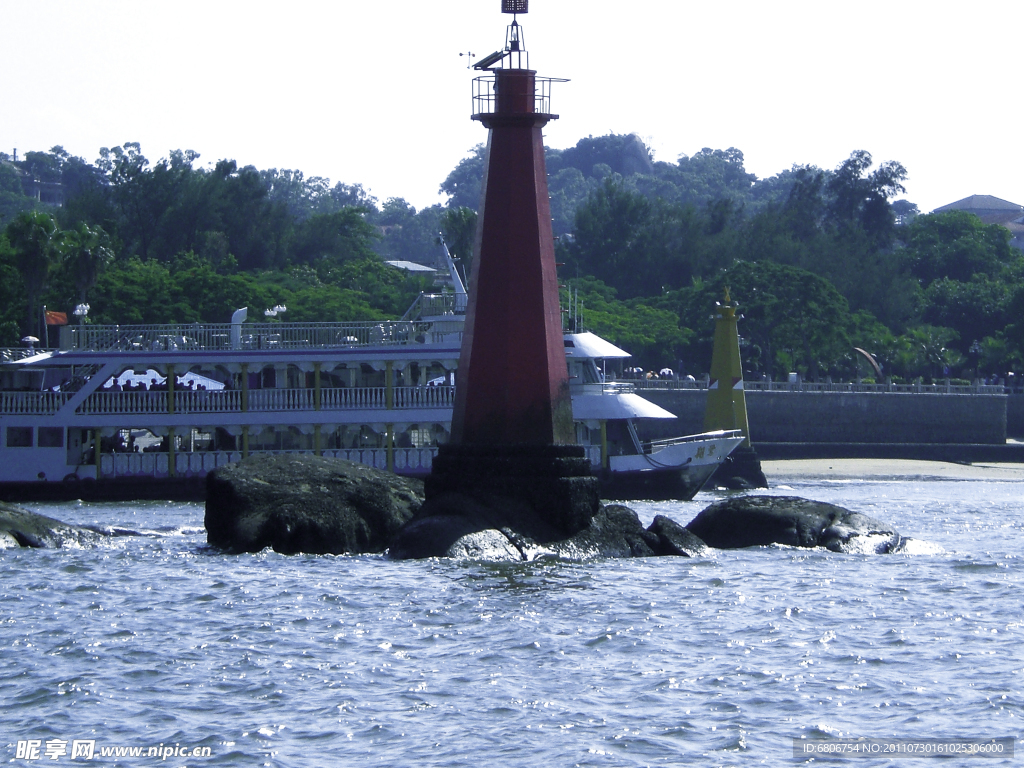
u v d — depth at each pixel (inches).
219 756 3043.8
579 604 4739.2
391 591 4945.9
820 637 4261.8
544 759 3036.4
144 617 4493.1
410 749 3097.9
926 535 7608.3
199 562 5659.5
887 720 3346.5
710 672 3794.3
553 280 6146.7
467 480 5974.4
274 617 4480.8
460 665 3846.0
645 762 3024.1
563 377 6107.3
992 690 3624.5
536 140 6067.9
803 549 6210.6
